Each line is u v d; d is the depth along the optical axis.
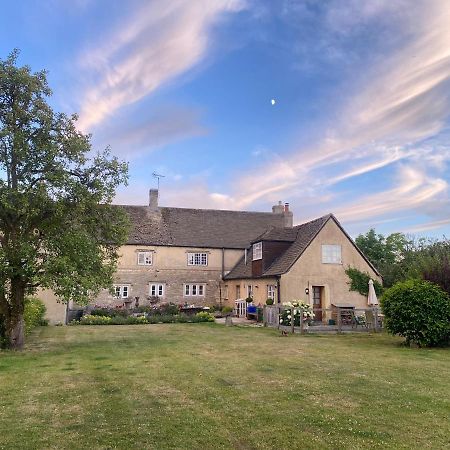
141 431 5.85
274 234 28.38
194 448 5.27
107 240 15.96
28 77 13.69
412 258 33.38
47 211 13.95
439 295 14.70
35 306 20.89
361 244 44.34
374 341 16.25
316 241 25.52
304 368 10.41
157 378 9.23
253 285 28.98
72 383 8.79
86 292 13.67
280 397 7.59
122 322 24.73
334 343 15.57
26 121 13.96
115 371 10.05
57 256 13.53
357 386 8.45
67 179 13.77
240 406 7.02
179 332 19.77
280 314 21.12
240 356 12.38
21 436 5.68
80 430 5.91
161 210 36.69
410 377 9.35
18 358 12.05
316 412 6.69
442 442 5.46
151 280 33.31
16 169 13.84
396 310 14.98
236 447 5.31
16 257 13.04
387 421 6.27
